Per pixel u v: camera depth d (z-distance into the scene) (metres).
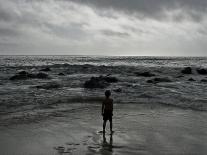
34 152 7.95
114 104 17.31
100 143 8.82
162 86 27.69
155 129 10.82
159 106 16.56
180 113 14.38
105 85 27.58
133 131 10.48
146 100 18.83
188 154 7.83
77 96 20.61
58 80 33.75
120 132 10.32
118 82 31.45
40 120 12.47
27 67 60.31
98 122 12.10
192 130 10.69
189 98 19.64
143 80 34.09
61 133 10.15
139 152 7.93
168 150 8.16
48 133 10.16
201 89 25.30
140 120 12.60
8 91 23.27
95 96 20.67
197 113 14.38
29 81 32.41
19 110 14.91
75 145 8.61
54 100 18.56
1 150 8.16
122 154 7.73
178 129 10.84
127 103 17.69
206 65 78.31
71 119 12.72
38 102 17.67
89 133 10.15
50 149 8.21
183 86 27.70
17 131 10.47
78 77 38.06
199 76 41.41
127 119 12.84
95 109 15.42
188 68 47.00
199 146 8.60
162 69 54.47
